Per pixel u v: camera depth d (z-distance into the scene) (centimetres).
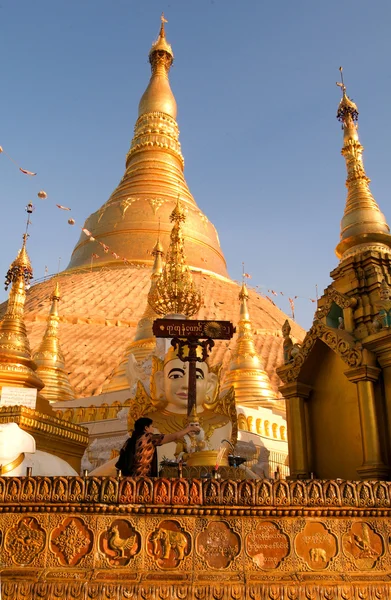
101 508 646
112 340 4422
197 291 1856
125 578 623
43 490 650
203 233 5822
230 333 1102
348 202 1248
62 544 639
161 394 1386
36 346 4131
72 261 5903
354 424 1036
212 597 615
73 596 611
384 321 995
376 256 1099
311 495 661
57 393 2856
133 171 5981
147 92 6269
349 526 665
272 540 651
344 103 1334
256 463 1992
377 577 646
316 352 1110
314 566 645
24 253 1658
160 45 6388
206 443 1293
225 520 654
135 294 5006
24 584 616
